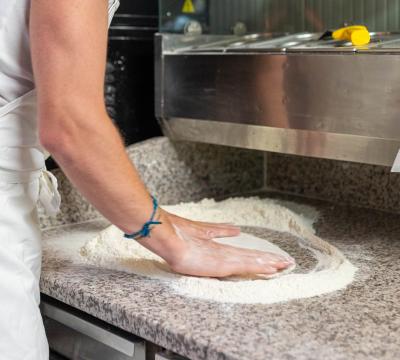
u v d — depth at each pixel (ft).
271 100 3.87
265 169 5.29
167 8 4.41
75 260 3.47
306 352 2.27
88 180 2.58
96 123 2.48
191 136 4.47
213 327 2.50
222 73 4.11
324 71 3.55
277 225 4.09
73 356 3.19
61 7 2.39
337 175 4.74
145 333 2.62
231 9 4.68
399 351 2.27
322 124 3.62
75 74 2.43
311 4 4.49
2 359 2.75
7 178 2.74
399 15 4.07
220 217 4.24
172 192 4.73
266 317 2.59
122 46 4.50
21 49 2.64
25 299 2.80
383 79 3.28
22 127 2.74
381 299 2.80
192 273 3.01
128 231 2.81
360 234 3.91
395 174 4.37
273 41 4.31
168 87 4.47
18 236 2.80
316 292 2.87
